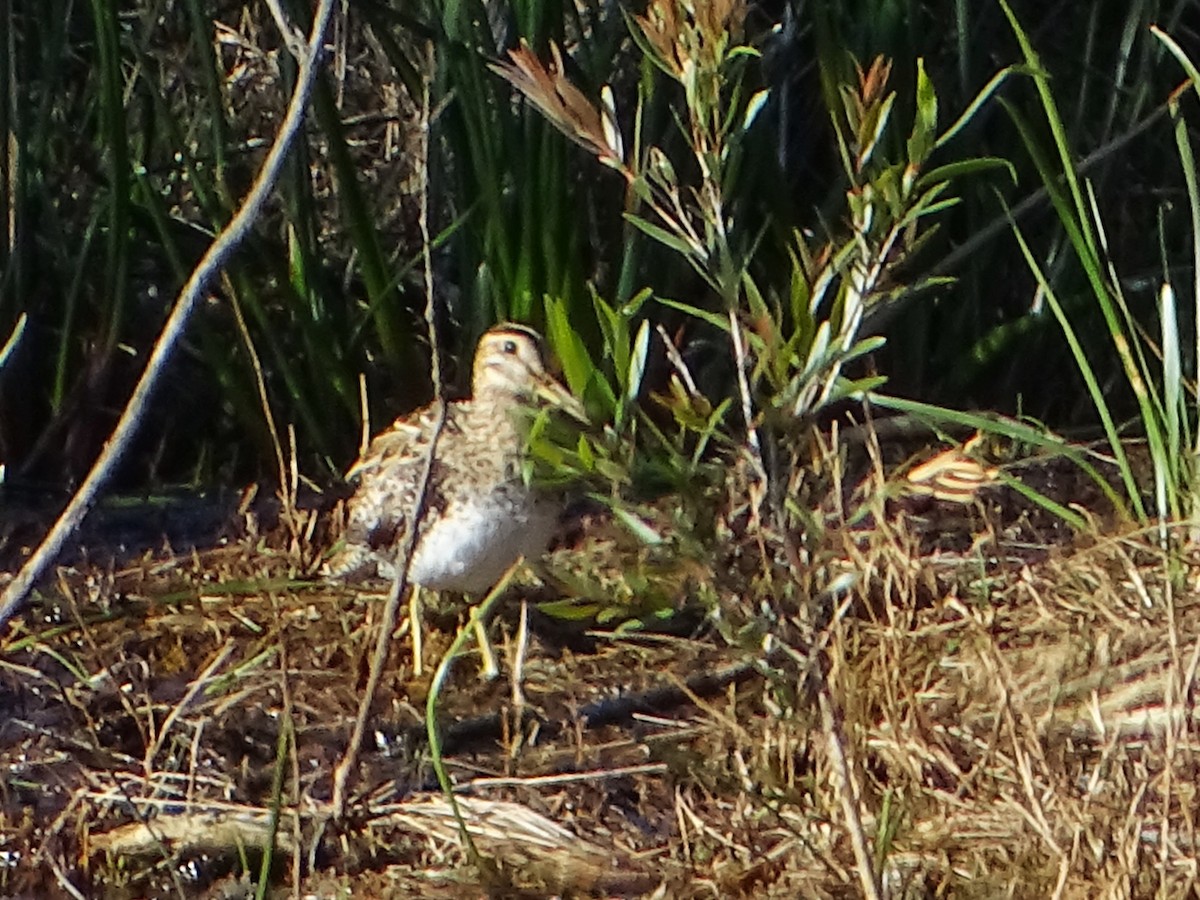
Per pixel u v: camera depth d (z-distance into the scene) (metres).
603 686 9.70
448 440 9.61
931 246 12.94
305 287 12.45
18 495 12.26
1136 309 13.41
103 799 8.61
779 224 12.41
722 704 9.49
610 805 8.70
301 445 12.88
